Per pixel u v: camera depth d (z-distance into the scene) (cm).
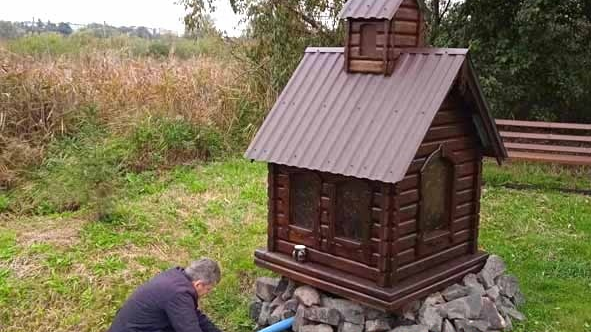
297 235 578
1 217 873
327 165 510
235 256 752
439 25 1476
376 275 517
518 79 1381
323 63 599
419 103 507
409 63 545
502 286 629
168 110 1254
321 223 555
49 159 1012
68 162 944
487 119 562
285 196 581
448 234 576
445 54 528
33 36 1605
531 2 1269
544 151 1201
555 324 604
